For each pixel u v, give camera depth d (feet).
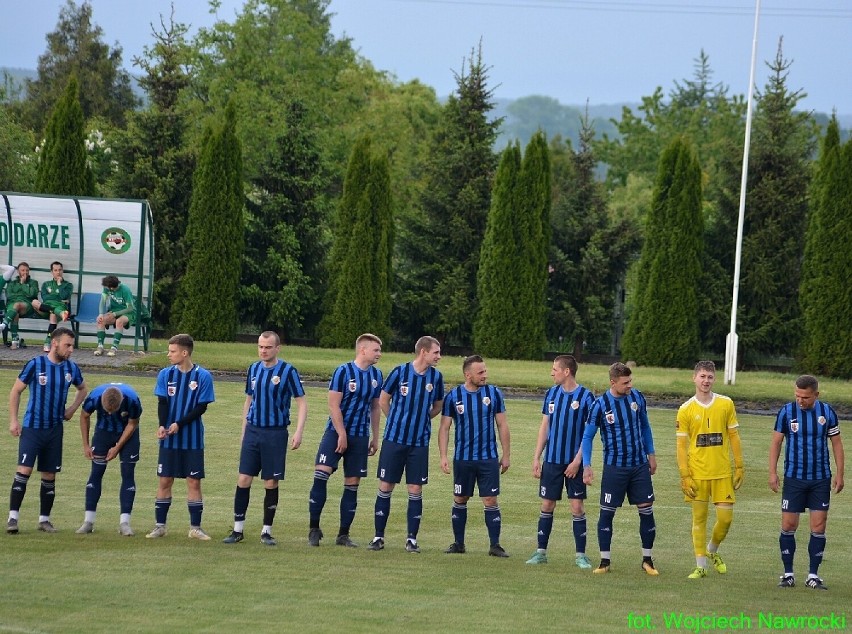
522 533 101.04
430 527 102.12
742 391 212.64
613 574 82.89
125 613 62.03
